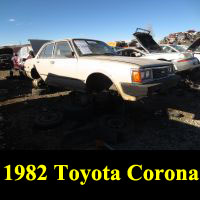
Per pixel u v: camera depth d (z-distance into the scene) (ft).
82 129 12.50
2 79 35.70
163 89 14.53
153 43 31.86
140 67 13.57
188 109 17.80
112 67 14.53
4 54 54.70
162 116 16.12
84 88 16.60
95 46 18.80
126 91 13.87
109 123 12.57
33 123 14.93
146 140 12.44
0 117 15.92
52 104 19.30
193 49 34.78
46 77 20.72
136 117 15.48
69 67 17.43
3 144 11.96
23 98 21.90
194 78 29.12
